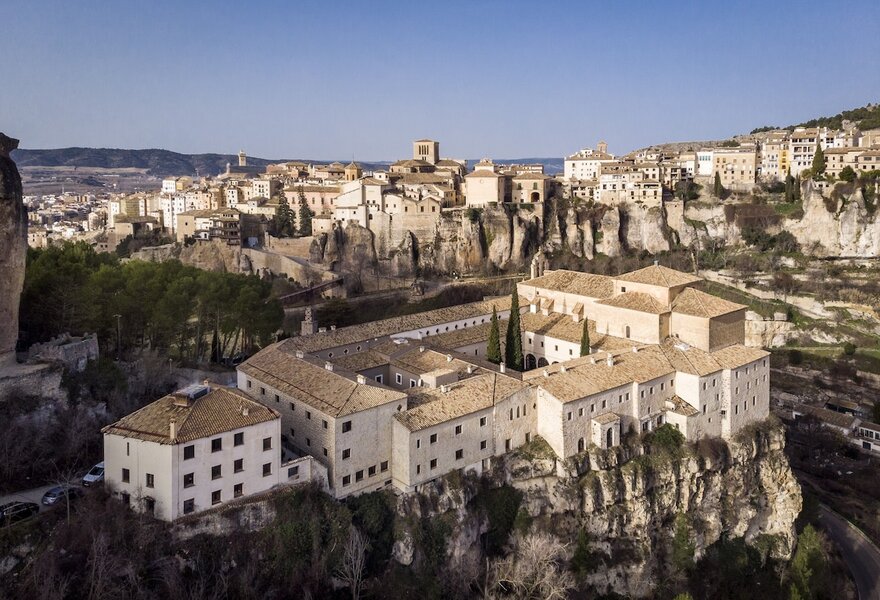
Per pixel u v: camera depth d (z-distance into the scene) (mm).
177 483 77688
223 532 80125
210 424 80875
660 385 113688
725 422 117375
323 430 90250
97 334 121062
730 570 110000
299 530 82875
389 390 95875
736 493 115688
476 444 98812
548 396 103625
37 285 116062
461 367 112125
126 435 79625
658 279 131875
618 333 132500
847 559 123750
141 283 128500
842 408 179875
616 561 102812
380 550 88750
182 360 133125
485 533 97562
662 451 109688
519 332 130375
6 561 72312
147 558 75000
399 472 93562
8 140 95750
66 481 81000
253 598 76500
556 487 101625
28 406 91250
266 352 110938
